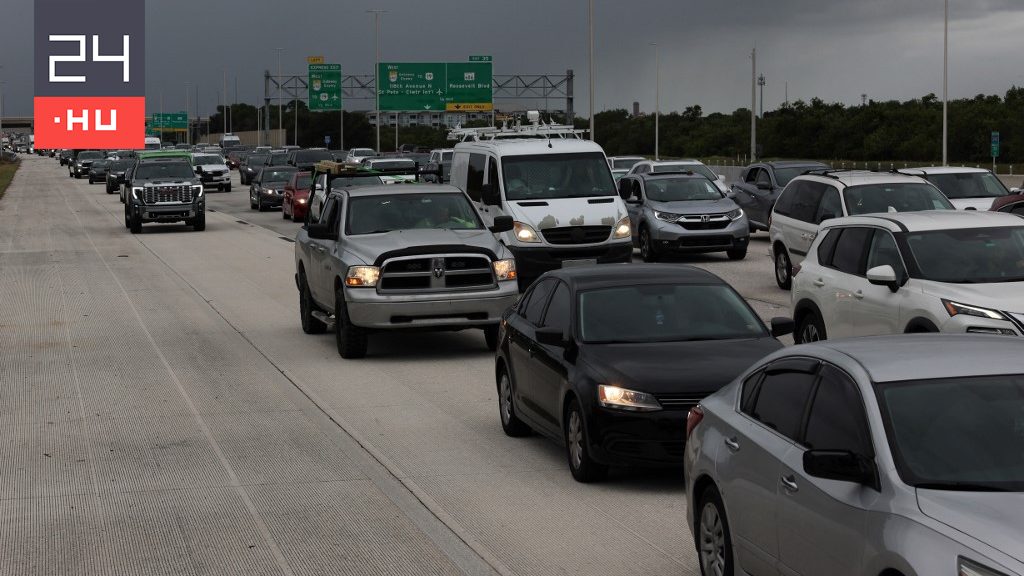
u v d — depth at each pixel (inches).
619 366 382.0
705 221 1095.0
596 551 320.8
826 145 3838.6
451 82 3467.0
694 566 306.2
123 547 333.7
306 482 402.0
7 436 479.5
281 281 1029.8
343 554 323.9
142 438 472.4
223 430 484.7
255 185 2063.2
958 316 452.8
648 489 383.9
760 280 949.8
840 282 530.6
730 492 263.0
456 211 692.1
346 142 5866.1
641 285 428.1
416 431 478.6
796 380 254.7
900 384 229.1
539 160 889.5
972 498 203.2
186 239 1475.1
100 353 681.0
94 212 2059.5
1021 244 493.7
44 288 998.4
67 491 394.6
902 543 199.3
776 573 244.1
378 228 676.7
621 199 901.2
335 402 538.6
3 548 334.3
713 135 4370.1
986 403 223.6
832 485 223.6
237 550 329.4
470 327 650.8
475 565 312.0
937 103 3937.0
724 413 276.4
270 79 4156.0
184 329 769.6
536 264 861.2
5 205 2335.1
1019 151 3078.2
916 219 516.4
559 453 437.4
